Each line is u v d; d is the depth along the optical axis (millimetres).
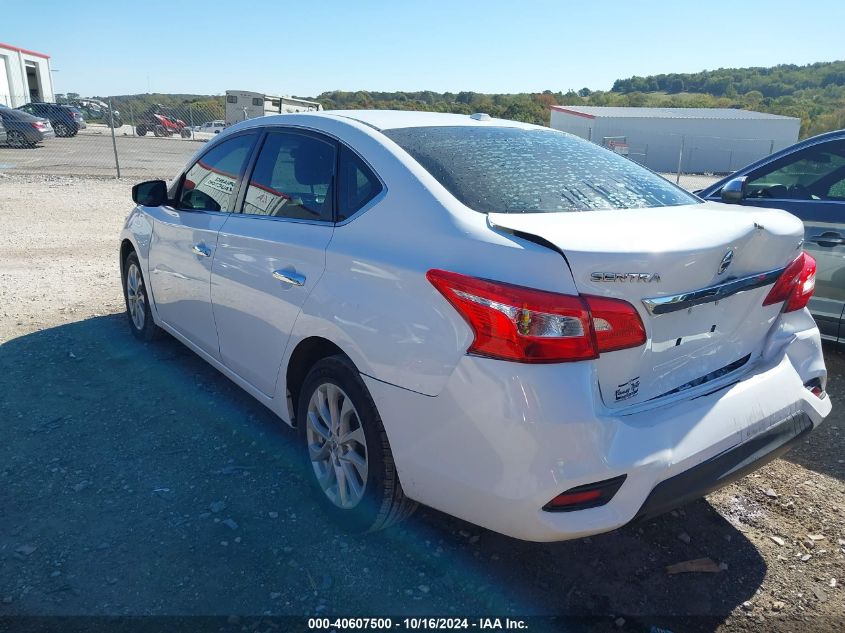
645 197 2766
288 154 3107
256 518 2795
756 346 2578
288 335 2799
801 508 2982
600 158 3121
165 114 38750
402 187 2459
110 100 16625
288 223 2906
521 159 2801
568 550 2666
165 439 3434
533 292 1953
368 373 2363
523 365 1954
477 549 2650
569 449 1947
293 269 2758
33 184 14875
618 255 1964
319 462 2811
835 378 4441
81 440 3400
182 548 2584
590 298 1961
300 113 3230
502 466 1996
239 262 3143
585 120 41875
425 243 2262
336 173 2770
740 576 2533
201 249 3496
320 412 2742
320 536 2693
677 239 2100
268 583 2414
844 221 4332
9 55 35719
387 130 2807
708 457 2172
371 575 2479
